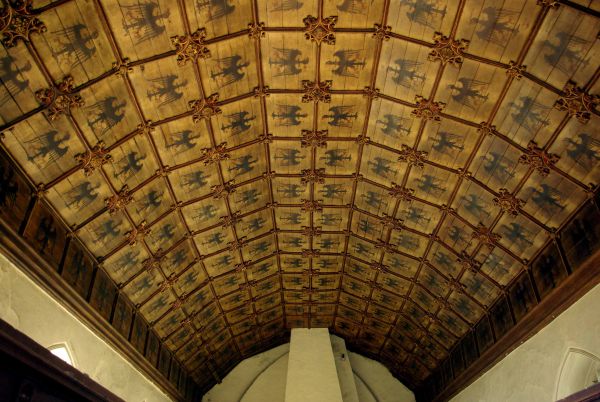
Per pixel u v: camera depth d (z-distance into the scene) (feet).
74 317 42.52
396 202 57.11
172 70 41.60
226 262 65.92
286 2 40.86
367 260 68.85
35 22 31.60
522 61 37.68
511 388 52.80
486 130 43.86
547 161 41.27
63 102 35.94
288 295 79.77
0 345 10.60
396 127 49.39
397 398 88.69
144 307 58.23
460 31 38.96
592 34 33.17
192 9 38.55
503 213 48.19
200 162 50.67
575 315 42.39
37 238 36.96
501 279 53.52
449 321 66.95
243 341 85.51
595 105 35.83
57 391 13.75
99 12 34.58
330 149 54.24
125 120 41.88
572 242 42.16
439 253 59.36
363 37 42.98
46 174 37.83
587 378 43.45
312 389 79.56
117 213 46.37
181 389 73.82
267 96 48.26
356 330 85.97
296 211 62.90
